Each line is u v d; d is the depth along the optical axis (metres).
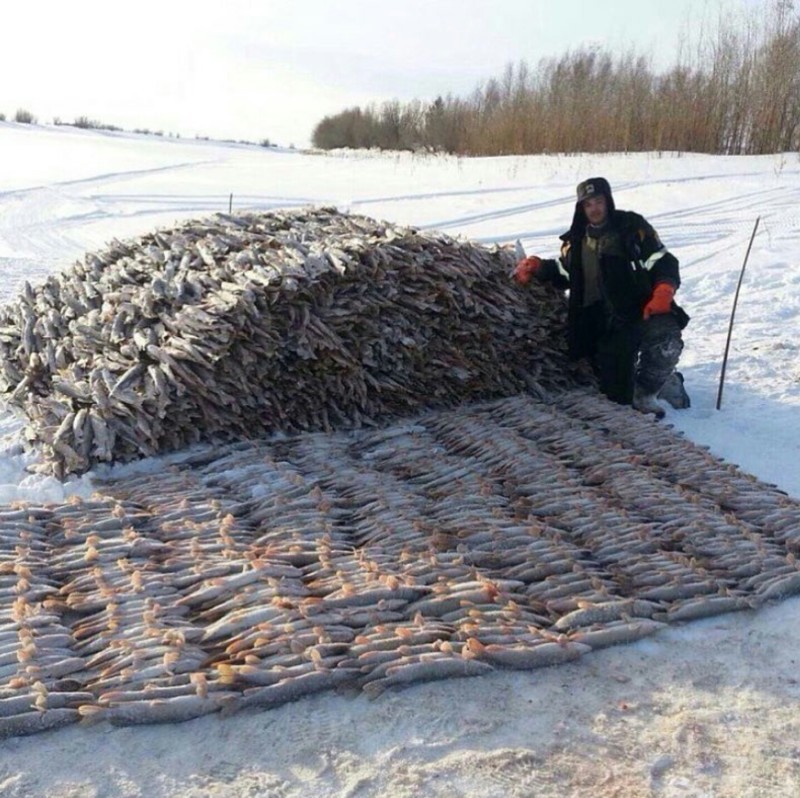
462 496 5.75
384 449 6.65
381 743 3.67
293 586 4.59
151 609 4.41
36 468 6.30
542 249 14.80
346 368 6.95
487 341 7.51
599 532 5.29
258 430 6.85
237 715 3.82
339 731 3.73
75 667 4.02
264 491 5.83
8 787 3.43
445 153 32.41
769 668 4.20
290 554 4.91
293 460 6.45
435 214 18.64
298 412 6.99
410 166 28.72
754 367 8.83
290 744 3.67
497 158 27.11
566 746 3.67
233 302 6.50
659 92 26.42
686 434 7.25
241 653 4.08
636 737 3.73
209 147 51.50
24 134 52.25
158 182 26.89
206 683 3.86
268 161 35.97
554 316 7.87
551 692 4.00
